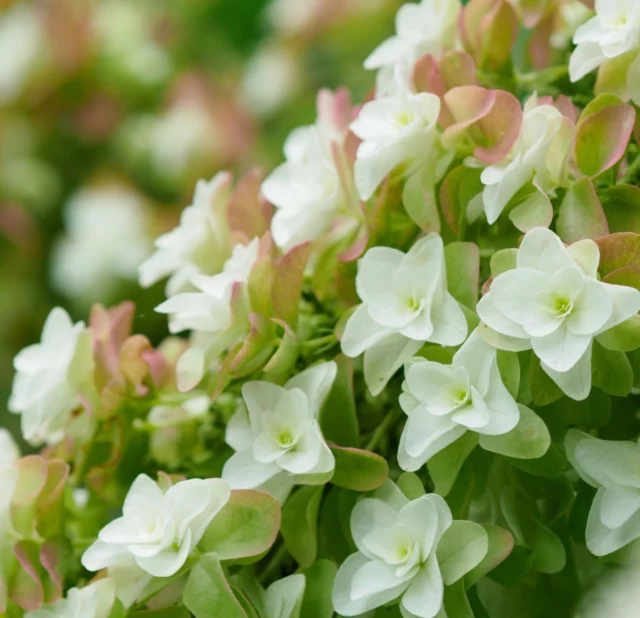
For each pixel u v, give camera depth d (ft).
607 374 1.49
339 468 1.53
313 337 1.61
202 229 1.65
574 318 1.46
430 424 1.49
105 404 1.63
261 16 4.03
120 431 1.65
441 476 1.51
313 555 1.54
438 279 1.51
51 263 3.27
